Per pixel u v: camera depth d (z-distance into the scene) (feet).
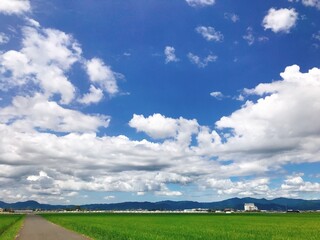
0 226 227.40
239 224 288.30
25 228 232.73
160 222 321.73
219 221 350.02
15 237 159.74
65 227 244.63
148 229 212.64
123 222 315.78
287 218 452.35
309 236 168.14
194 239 146.82
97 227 226.38
